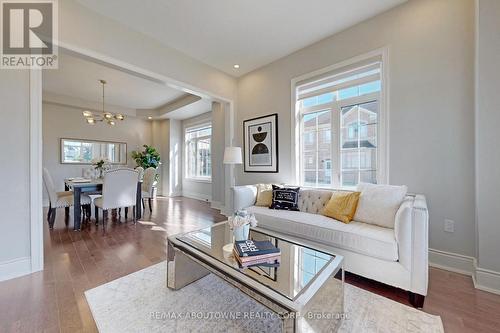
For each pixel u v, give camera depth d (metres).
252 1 2.54
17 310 1.58
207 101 5.54
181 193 7.80
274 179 3.93
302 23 2.91
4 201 2.02
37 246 2.17
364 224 2.21
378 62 2.73
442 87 2.31
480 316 1.53
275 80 3.91
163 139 7.73
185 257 1.93
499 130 1.82
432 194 2.37
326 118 3.28
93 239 3.07
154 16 2.80
